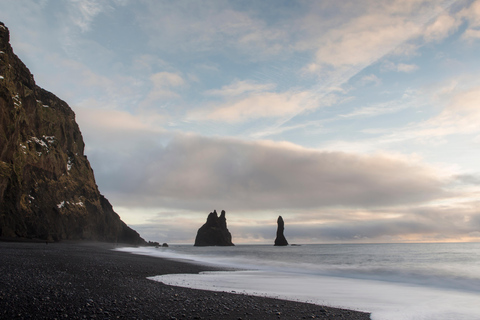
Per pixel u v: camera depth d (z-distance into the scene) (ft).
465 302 51.75
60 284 47.96
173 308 40.14
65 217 276.82
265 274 95.50
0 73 205.98
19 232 211.20
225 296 51.37
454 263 126.00
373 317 40.70
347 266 118.21
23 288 42.60
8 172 197.57
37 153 266.36
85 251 135.64
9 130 197.88
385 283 76.95
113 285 52.26
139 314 36.11
